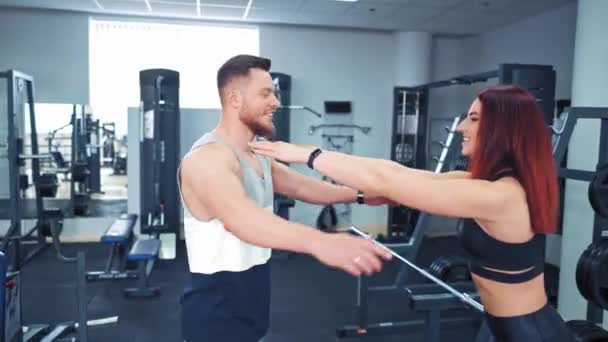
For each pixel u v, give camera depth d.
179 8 5.40
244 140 1.25
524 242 1.18
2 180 5.60
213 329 1.24
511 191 1.14
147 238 4.82
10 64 5.71
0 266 2.04
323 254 0.89
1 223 5.71
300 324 3.53
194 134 6.06
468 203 1.09
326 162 1.18
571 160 3.69
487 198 1.10
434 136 6.84
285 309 3.84
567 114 2.85
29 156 4.60
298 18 5.77
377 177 1.13
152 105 5.16
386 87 6.63
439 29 6.24
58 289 4.21
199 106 6.26
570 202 3.70
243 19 5.89
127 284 4.36
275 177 1.51
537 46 5.53
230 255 1.22
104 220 5.91
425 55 6.41
